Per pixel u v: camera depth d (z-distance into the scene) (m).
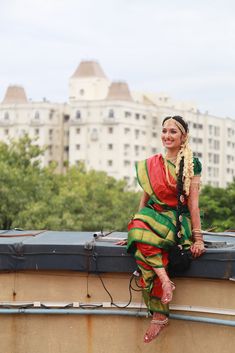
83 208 35.78
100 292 5.09
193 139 96.19
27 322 5.20
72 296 5.12
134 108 92.50
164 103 100.88
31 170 35.81
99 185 41.25
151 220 4.79
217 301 4.82
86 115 92.56
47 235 5.77
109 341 5.11
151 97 101.62
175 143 4.93
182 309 4.90
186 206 4.91
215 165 100.19
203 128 97.81
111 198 40.38
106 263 4.98
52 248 5.05
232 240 5.47
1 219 31.53
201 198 33.12
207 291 4.85
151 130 93.81
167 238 4.74
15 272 5.17
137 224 4.80
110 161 91.44
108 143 91.25
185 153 4.89
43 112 96.56
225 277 4.72
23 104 97.56
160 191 4.86
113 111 90.62
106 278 5.08
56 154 97.81
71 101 93.56
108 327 5.11
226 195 33.38
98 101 91.88
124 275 5.05
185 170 4.84
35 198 33.38
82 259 5.02
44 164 95.25
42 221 31.11
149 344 5.05
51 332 5.18
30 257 5.08
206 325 4.89
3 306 5.18
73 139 93.31
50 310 5.11
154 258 4.71
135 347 5.08
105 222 36.56
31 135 96.81
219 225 30.78
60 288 5.14
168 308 4.82
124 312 5.05
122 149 91.00
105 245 5.01
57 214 33.47
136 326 5.08
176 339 4.99
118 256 4.97
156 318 4.82
